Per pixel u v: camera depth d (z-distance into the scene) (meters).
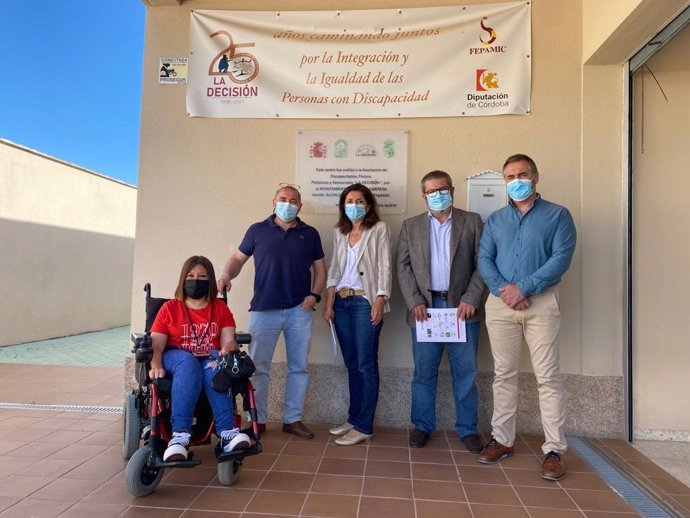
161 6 3.98
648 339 3.54
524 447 3.27
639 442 3.41
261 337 3.38
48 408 4.02
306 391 3.71
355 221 3.37
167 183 3.91
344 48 3.81
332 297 3.39
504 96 3.67
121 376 5.31
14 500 2.44
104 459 2.95
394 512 2.38
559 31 3.65
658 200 3.55
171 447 2.36
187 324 2.79
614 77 3.57
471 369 3.22
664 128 3.56
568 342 3.56
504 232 3.00
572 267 3.56
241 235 3.86
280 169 3.85
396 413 3.67
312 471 2.84
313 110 3.83
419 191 3.73
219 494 2.54
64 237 9.46
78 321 9.90
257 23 3.89
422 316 3.19
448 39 3.72
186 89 3.93
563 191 3.61
